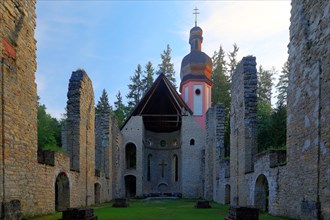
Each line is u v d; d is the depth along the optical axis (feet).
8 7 34.37
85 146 66.59
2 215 31.37
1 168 32.07
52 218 38.99
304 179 37.42
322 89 34.40
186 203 83.87
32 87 40.63
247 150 59.98
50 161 47.19
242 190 62.13
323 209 33.14
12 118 34.78
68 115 62.64
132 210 58.13
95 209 59.93
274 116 110.73
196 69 166.40
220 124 92.32
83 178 64.59
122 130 122.31
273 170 46.78
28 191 38.27
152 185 138.82
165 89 128.36
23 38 38.14
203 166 118.21
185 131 123.24
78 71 65.05
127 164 135.95
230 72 187.11
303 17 39.60
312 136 35.99
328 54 33.47
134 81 204.95
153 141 142.92
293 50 42.45
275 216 44.57
